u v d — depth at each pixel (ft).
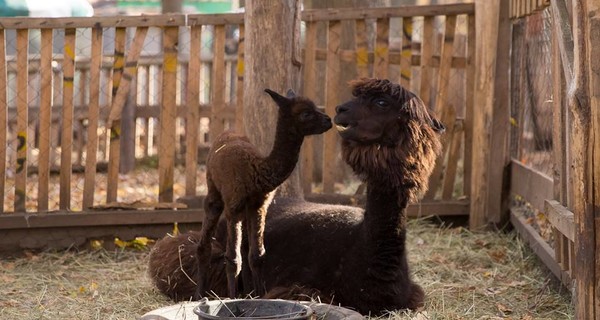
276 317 15.92
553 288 23.17
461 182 36.47
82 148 45.88
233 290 19.36
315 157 39.34
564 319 20.27
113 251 29.09
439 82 30.94
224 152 18.79
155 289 23.15
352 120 18.52
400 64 30.94
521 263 26.12
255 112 25.71
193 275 21.80
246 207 19.26
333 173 31.17
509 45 30.25
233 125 45.62
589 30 15.05
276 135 18.42
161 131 29.91
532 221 27.96
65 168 29.40
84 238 29.17
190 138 30.14
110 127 29.55
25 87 28.91
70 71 29.07
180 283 21.99
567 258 21.18
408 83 31.07
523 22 29.09
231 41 54.54
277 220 21.21
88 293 23.21
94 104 29.40
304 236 20.40
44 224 28.68
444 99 31.01
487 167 30.42
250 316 17.19
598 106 15.02
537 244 25.08
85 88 45.44
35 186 41.29
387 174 18.60
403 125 18.61
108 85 43.60
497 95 30.40
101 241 29.32
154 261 22.97
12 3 40.81
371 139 18.51
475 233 30.35
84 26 28.91
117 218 29.09
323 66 38.81
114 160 29.63
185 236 22.84
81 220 28.91
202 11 84.43
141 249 29.27
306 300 19.27
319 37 39.63
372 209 19.02
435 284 23.65
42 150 29.12
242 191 18.63
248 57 25.84
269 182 18.51
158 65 45.57
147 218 29.30
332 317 16.79
